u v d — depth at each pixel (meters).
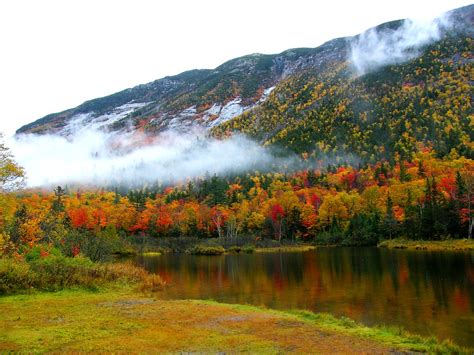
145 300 26.72
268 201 117.94
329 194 117.00
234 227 107.00
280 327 19.09
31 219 44.56
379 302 27.23
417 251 66.56
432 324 21.39
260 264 57.00
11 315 21.58
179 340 16.73
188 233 114.12
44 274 30.20
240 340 16.75
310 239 105.62
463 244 68.88
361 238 90.56
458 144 150.50
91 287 30.73
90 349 15.29
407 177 118.62
